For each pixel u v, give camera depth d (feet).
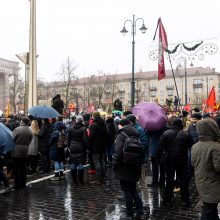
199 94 269.03
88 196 28.35
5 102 218.79
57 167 34.91
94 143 32.73
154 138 31.27
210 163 16.29
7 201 26.99
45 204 26.04
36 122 38.45
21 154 30.66
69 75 165.27
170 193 25.80
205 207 16.47
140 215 22.17
